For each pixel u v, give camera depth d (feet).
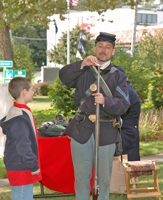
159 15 147.13
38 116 41.52
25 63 80.94
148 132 29.94
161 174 17.70
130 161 13.73
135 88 38.37
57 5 34.58
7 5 34.78
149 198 14.20
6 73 31.09
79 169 9.97
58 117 16.43
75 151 9.95
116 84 9.79
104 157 9.78
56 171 13.64
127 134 14.48
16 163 9.00
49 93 33.71
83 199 10.11
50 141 13.42
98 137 9.34
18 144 8.72
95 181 9.48
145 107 37.06
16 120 8.91
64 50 124.06
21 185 9.07
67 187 13.96
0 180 16.88
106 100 9.19
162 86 33.91
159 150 24.95
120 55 39.68
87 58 9.54
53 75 107.76
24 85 9.34
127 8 139.13
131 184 15.05
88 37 123.95
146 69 40.83
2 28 53.72
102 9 34.68
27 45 208.74
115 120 9.87
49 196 14.05
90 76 9.87
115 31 137.69
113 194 14.56
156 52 79.15
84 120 9.83
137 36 125.29
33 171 8.90
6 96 21.12
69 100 33.63
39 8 34.94
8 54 55.42
